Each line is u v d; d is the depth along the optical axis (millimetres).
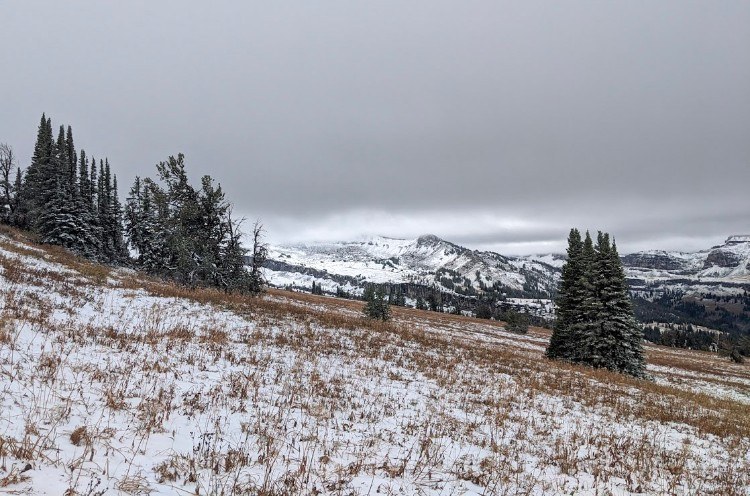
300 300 72812
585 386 18484
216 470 5348
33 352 8648
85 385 7492
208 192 33500
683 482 8414
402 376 14375
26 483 4121
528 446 9328
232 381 9742
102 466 4883
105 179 67875
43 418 5723
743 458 11125
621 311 31797
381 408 10234
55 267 23641
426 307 154500
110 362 9312
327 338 18875
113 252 63062
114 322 14180
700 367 56875
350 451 7098
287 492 5156
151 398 7570
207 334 15070
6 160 56406
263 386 10047
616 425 12711
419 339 23656
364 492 5621
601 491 7293
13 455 4551
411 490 5969
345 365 14359
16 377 6938
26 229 54281
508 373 18375
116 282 23312
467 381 15242
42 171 54594
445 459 7574
